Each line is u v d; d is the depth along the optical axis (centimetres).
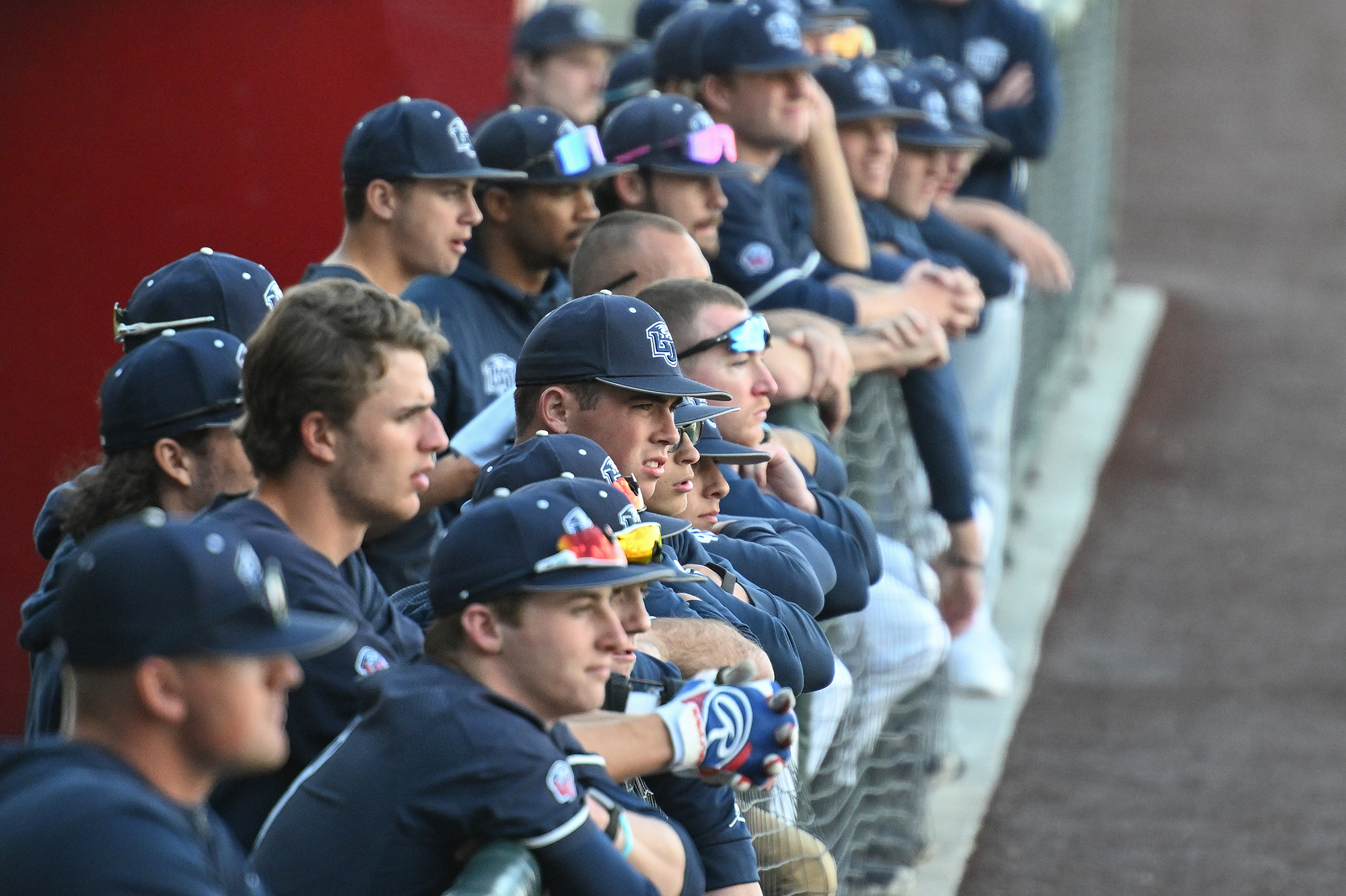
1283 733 2411
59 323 2019
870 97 2147
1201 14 8075
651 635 1019
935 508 2184
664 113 1708
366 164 1490
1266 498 3450
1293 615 2892
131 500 1027
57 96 1994
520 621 804
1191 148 6438
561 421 1143
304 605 852
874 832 1906
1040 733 2414
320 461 883
